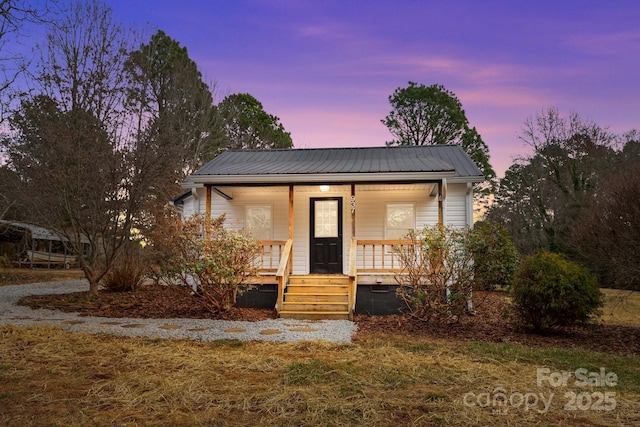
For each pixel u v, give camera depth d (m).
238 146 30.95
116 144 13.38
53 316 8.92
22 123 12.26
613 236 10.44
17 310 9.67
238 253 9.21
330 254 11.77
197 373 5.01
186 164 24.88
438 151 13.89
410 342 6.91
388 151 14.13
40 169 11.22
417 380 4.86
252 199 12.27
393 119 30.16
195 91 26.50
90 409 3.88
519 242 26.14
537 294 7.80
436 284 8.40
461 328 8.24
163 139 12.62
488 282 8.48
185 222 9.45
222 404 4.05
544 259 8.24
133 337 7.00
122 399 4.13
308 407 3.96
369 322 8.76
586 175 23.00
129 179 11.50
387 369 5.27
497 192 30.73
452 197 11.49
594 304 7.77
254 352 6.09
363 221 11.79
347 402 4.11
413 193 11.74
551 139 24.80
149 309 9.88
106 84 16.52
